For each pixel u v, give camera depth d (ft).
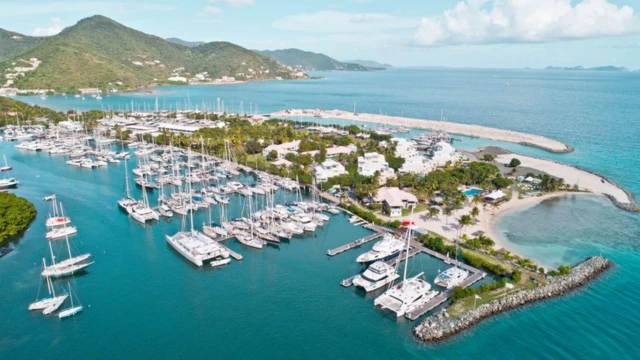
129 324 326.85
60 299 348.38
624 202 595.06
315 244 471.21
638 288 371.15
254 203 595.06
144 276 398.42
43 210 563.07
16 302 351.46
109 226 514.68
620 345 298.97
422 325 314.96
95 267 414.00
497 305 337.11
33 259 427.33
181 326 325.21
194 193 629.51
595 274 392.06
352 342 306.76
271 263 426.51
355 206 561.43
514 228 505.66
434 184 596.29
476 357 289.12
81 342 305.32
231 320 333.01
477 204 581.12
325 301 358.64
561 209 572.92
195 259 417.28
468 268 403.75
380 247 431.84
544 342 302.25
